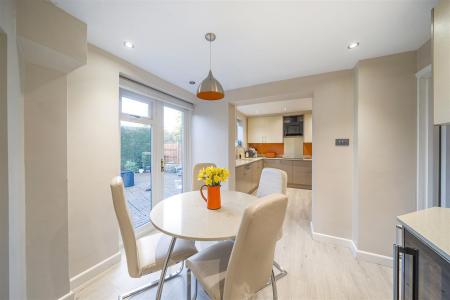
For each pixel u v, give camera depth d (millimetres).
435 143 1704
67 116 1501
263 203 861
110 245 1891
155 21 1437
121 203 1146
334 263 1944
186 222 1237
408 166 1812
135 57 1999
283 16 1370
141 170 2662
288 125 5441
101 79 1811
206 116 3344
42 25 1189
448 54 1003
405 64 1814
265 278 1053
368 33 1560
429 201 1719
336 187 2299
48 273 1307
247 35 1606
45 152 1276
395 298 973
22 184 1172
